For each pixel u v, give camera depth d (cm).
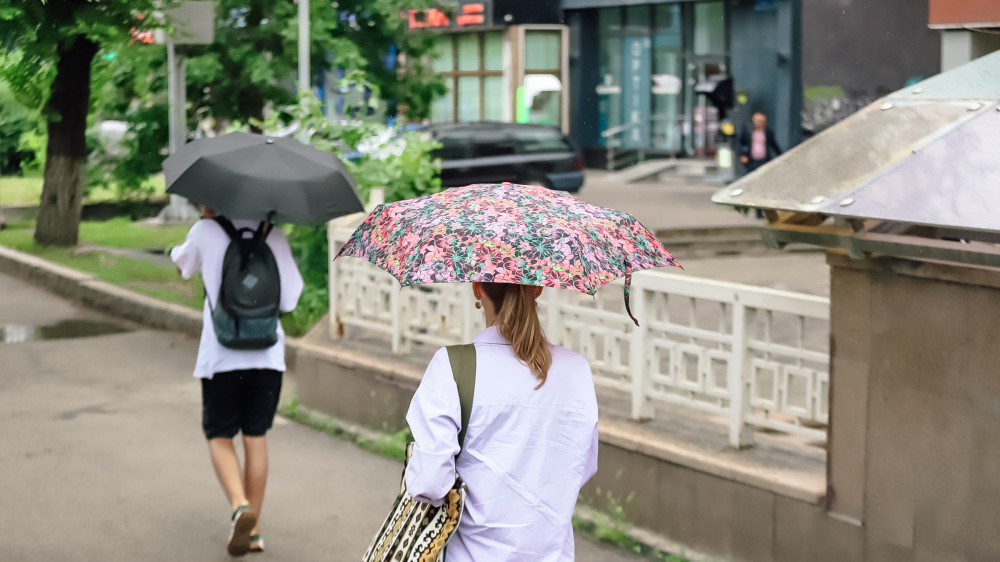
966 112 435
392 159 1005
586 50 3192
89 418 794
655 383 587
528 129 2164
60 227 1623
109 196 2138
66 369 953
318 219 522
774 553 502
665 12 2975
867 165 433
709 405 559
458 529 278
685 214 1911
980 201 380
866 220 439
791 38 2527
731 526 520
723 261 1574
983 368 419
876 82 2284
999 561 418
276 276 533
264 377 539
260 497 546
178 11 1312
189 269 533
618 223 286
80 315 1221
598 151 3183
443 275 262
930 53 2175
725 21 2798
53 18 1299
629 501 570
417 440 274
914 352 442
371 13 1622
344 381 781
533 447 278
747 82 2681
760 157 2320
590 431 287
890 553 455
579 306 620
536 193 294
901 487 450
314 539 569
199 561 534
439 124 2123
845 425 470
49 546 546
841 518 473
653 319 584
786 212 467
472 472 276
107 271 1404
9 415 797
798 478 499
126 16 1297
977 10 625
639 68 3083
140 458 698
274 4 1509
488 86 3312
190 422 788
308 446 736
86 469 673
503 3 3147
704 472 532
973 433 424
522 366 280
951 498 432
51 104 1606
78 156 1631
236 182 511
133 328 1152
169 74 1588
